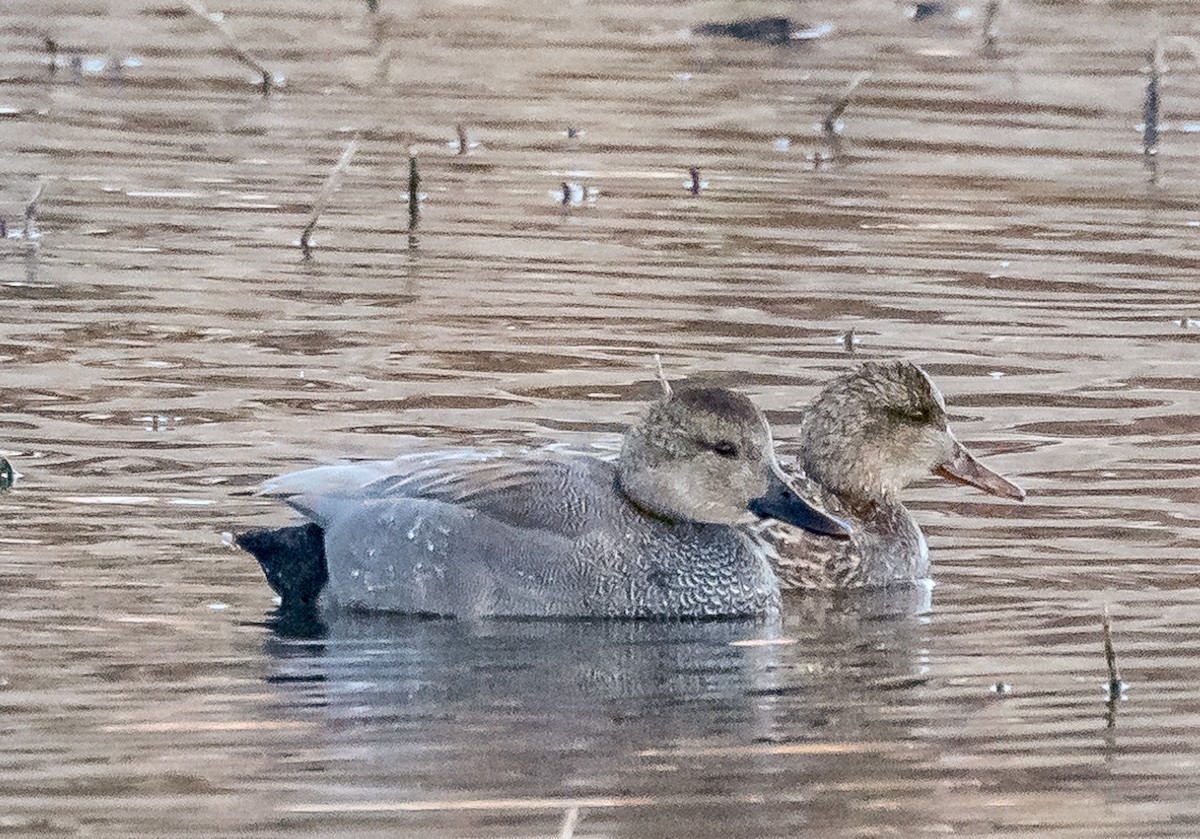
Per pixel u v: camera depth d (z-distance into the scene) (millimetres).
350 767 9758
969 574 13102
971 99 26328
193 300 18281
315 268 19375
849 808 9383
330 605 12578
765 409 15758
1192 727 10422
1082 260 20031
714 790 9578
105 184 21906
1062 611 12352
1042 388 16375
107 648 11383
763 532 13352
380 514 12609
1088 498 14242
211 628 11836
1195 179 23016
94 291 18453
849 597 13156
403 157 23359
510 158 23438
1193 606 12367
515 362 16828
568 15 31312
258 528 13359
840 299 18672
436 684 11023
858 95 26453
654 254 20000
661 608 12539
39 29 29188
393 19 30656
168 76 26781
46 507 13531
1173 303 18703
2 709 10422
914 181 22797
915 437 13781
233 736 10133
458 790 9516
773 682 11156
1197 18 30969
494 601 12492
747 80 27297
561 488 12797
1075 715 10602
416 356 16922
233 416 15383
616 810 9328
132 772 9648
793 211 21578
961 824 9227
